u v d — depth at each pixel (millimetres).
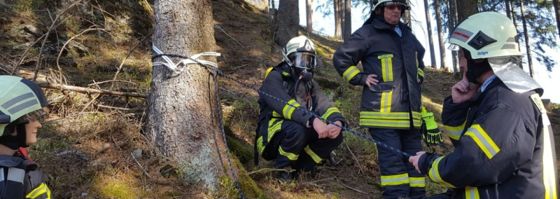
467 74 2275
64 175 3285
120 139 3812
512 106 2012
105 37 6199
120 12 6664
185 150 3592
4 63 4691
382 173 3844
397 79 3895
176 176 3518
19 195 1964
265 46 8688
